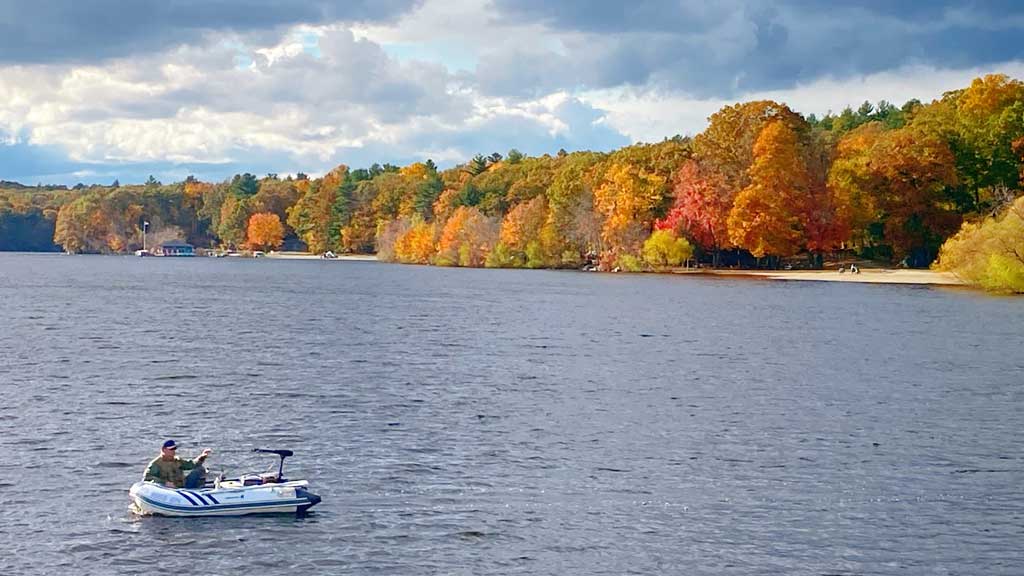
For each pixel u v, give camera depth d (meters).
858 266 167.50
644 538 28.14
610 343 72.94
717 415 44.59
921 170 153.25
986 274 122.25
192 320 91.50
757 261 178.25
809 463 36.03
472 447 37.97
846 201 157.12
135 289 142.88
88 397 47.78
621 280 161.12
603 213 190.88
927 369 59.00
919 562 26.69
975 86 168.00
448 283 158.25
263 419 42.91
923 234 156.38
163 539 27.66
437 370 58.19
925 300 112.38
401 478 33.62
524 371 58.00
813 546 27.70
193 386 51.41
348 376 55.41
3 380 52.78
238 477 33.38
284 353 65.88
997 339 74.38
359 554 26.78
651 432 40.91
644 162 195.00
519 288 143.00
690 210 171.88
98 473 33.84
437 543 27.59
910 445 38.88
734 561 26.59
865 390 51.44
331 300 119.75
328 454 36.84
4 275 184.25
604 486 32.88
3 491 31.62
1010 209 119.38
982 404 47.53
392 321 91.31
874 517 30.05
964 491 32.72
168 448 30.69
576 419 43.44
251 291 138.88
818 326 85.00
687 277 167.75
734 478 33.97
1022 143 154.50
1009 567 26.42
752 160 169.25
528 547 27.38
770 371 58.22
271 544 27.38
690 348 69.81
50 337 74.94
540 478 33.72
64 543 27.28
